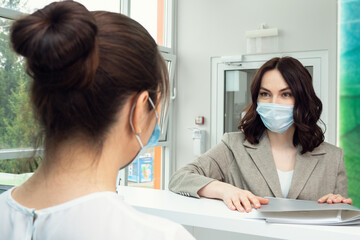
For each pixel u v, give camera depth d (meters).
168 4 3.94
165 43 3.97
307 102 1.37
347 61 3.15
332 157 1.41
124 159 0.49
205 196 1.20
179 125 3.97
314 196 1.35
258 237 1.02
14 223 0.42
